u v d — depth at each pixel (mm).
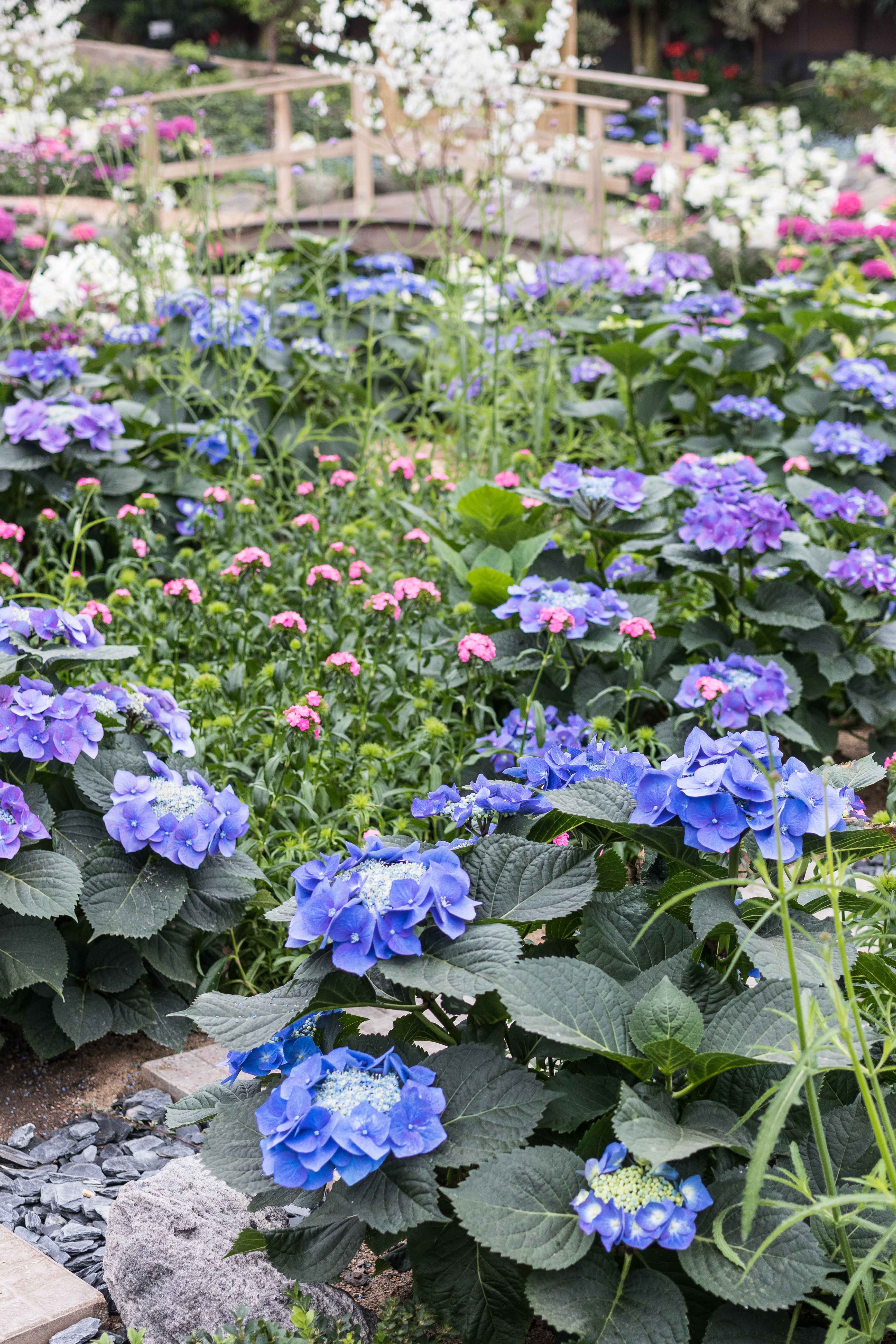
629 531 4266
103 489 4906
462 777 3711
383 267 7480
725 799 1847
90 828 2766
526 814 2146
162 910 2621
